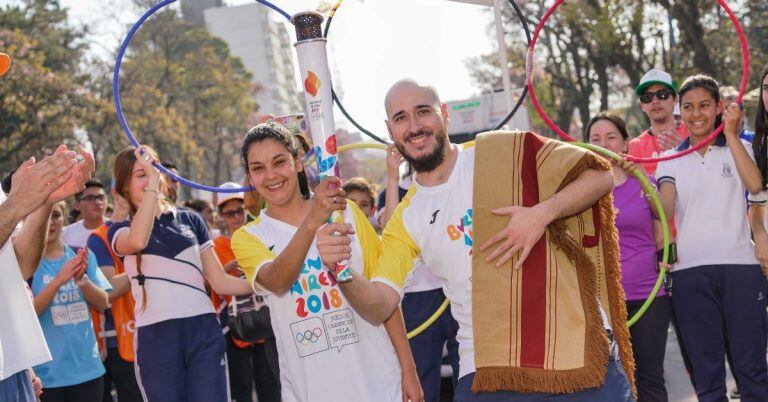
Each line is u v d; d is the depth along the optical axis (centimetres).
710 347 612
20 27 4347
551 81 3572
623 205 623
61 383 622
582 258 372
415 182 408
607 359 366
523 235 365
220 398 580
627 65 2808
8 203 332
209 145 5897
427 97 391
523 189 377
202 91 5694
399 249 405
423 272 646
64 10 4466
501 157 384
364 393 424
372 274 409
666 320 613
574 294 371
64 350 626
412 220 401
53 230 655
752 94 785
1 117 3303
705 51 2411
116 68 528
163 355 570
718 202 610
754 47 2788
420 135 389
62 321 630
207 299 595
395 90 394
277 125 442
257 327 713
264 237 436
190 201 1245
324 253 350
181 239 587
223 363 589
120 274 681
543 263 372
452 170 395
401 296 407
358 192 823
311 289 427
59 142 3488
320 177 346
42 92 3359
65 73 3969
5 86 3250
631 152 781
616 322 382
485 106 1260
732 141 584
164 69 5138
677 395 794
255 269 423
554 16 2933
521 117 1146
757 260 607
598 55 3039
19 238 388
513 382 368
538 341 368
